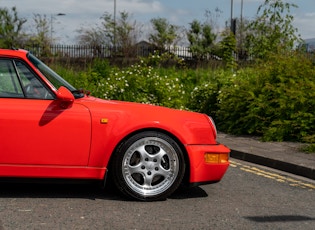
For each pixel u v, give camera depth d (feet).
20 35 101.86
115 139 16.93
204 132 17.84
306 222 16.15
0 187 18.69
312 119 32.48
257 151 28.27
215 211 16.84
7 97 16.84
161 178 17.52
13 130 16.51
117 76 44.78
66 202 17.03
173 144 17.25
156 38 111.24
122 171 17.06
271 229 15.21
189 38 109.40
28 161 16.65
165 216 15.94
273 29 53.57
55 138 16.70
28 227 14.33
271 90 35.86
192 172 17.54
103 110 17.07
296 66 37.35
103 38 107.65
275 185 21.71
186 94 47.80
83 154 16.88
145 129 17.21
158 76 45.14
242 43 78.79
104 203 17.06
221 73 45.11
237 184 21.40
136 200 17.44
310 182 22.81
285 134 32.96
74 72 56.18
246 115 36.14
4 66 17.08
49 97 16.99
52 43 101.91
